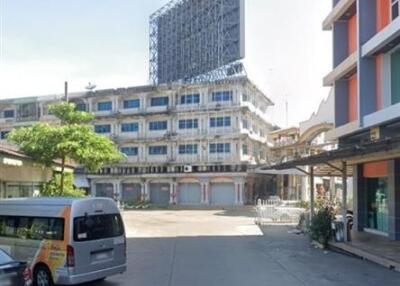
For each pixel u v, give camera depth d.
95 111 78.00
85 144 27.38
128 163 75.00
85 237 11.40
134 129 75.56
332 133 25.83
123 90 75.81
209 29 74.06
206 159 70.06
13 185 22.88
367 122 21.20
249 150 71.12
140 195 75.12
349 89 25.95
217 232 27.22
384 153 15.18
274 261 16.19
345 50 26.27
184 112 71.19
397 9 20.12
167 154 73.06
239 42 69.81
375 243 19.70
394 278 13.08
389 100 20.75
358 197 26.02
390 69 20.77
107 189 77.50
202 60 74.81
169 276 13.33
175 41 81.25
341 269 14.56
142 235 25.66
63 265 11.11
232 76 69.44
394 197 21.38
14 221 12.20
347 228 20.45
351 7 24.59
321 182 63.91
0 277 6.98
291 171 32.94
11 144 26.88
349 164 26.64
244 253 18.23
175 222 35.78
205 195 70.00
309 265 15.32
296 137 71.31
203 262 15.94
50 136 26.31
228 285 12.04
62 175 26.50
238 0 70.06
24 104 82.25
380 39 19.89
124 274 13.70
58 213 11.48
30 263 11.61
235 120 68.25
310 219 24.11
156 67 84.94
